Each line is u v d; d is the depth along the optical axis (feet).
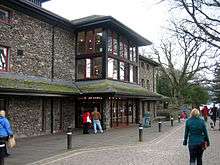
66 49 87.76
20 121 68.59
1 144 34.65
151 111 138.41
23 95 66.54
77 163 39.04
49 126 78.33
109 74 89.51
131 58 105.81
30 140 63.05
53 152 47.21
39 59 76.59
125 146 54.39
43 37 78.43
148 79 139.44
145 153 46.55
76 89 85.81
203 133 30.81
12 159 41.50
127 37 101.71
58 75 83.56
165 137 68.13
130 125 101.60
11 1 66.28
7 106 65.62
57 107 81.87
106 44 87.51
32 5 71.51
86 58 90.27
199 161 31.01
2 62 65.87
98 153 47.06
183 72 145.79
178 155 44.34
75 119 89.56
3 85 59.06
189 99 180.45
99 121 78.28
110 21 85.87
